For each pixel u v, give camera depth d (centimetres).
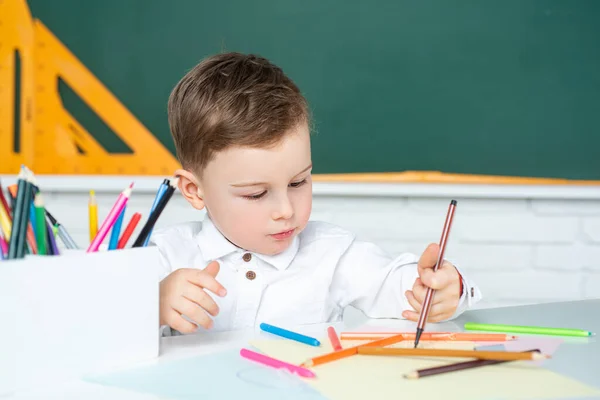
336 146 170
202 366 60
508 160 170
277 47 171
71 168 172
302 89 170
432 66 170
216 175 83
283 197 82
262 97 82
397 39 170
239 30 170
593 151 169
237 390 53
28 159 171
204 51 171
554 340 70
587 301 96
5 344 53
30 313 54
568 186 168
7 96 171
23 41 171
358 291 102
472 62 169
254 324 97
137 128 171
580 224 173
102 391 53
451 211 78
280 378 56
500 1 169
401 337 71
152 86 171
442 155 170
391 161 170
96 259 59
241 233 86
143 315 62
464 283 81
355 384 54
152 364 61
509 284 174
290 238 88
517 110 169
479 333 73
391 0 169
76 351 57
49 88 171
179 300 71
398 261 99
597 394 52
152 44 171
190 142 86
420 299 81
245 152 80
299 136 82
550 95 169
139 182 170
